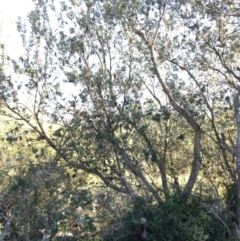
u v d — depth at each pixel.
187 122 17.59
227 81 17.61
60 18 14.83
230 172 16.80
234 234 15.19
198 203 15.90
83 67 14.80
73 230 13.23
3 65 14.75
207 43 17.05
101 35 14.80
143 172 17.53
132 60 14.91
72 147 14.87
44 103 14.91
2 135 15.41
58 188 13.95
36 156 14.61
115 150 15.21
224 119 17.95
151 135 17.36
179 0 16.44
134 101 15.23
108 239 14.55
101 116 15.13
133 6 15.26
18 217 12.26
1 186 13.15
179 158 18.06
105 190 15.95
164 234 14.66
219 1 16.58
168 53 17.03
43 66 14.88
